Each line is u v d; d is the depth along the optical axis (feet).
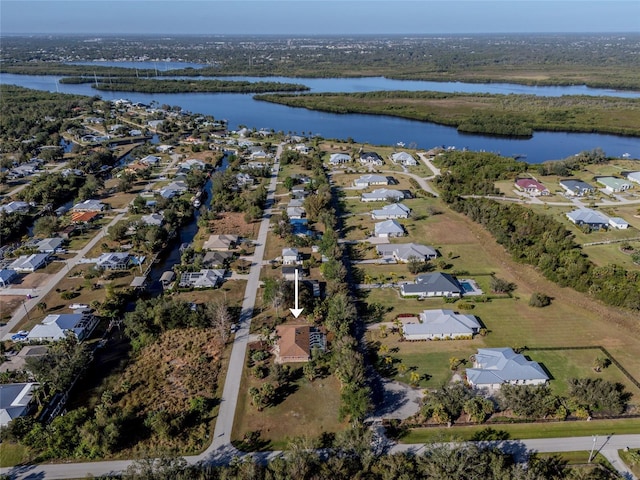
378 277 347.36
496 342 271.69
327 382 239.50
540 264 344.69
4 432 199.52
